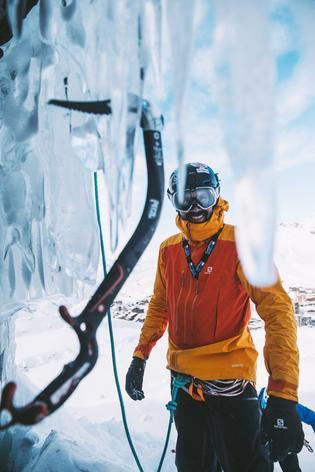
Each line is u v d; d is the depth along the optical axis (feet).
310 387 14.19
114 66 2.66
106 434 9.37
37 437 6.45
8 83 3.93
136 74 2.59
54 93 3.77
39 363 21.97
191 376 5.24
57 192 4.35
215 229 5.33
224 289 5.11
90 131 3.31
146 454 8.89
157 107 2.71
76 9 3.13
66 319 2.09
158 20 2.64
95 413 12.82
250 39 1.82
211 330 5.15
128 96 2.57
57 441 5.80
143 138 2.63
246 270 1.87
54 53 3.66
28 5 3.68
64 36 3.38
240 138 1.84
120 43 2.65
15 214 4.35
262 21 1.81
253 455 4.90
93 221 4.39
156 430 11.03
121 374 18.47
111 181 2.68
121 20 2.66
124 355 22.81
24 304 5.02
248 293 5.01
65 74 3.65
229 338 5.10
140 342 6.40
